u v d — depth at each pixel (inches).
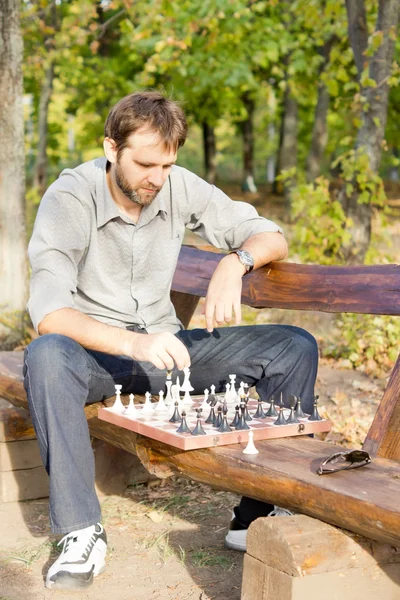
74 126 1151.6
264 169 1907.0
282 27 612.4
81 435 107.3
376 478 90.0
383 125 321.4
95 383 118.6
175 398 114.4
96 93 858.1
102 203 121.3
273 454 98.9
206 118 944.3
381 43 311.1
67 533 112.1
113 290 125.1
